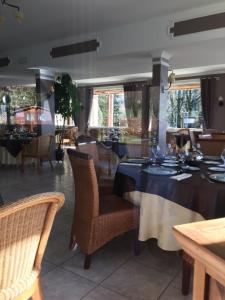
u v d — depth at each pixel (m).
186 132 5.52
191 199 1.77
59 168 5.80
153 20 4.45
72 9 4.17
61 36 5.52
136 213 2.13
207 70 7.78
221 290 0.69
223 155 2.41
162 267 2.03
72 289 1.77
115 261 2.11
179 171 2.14
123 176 2.29
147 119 9.34
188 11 4.10
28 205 1.00
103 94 11.14
